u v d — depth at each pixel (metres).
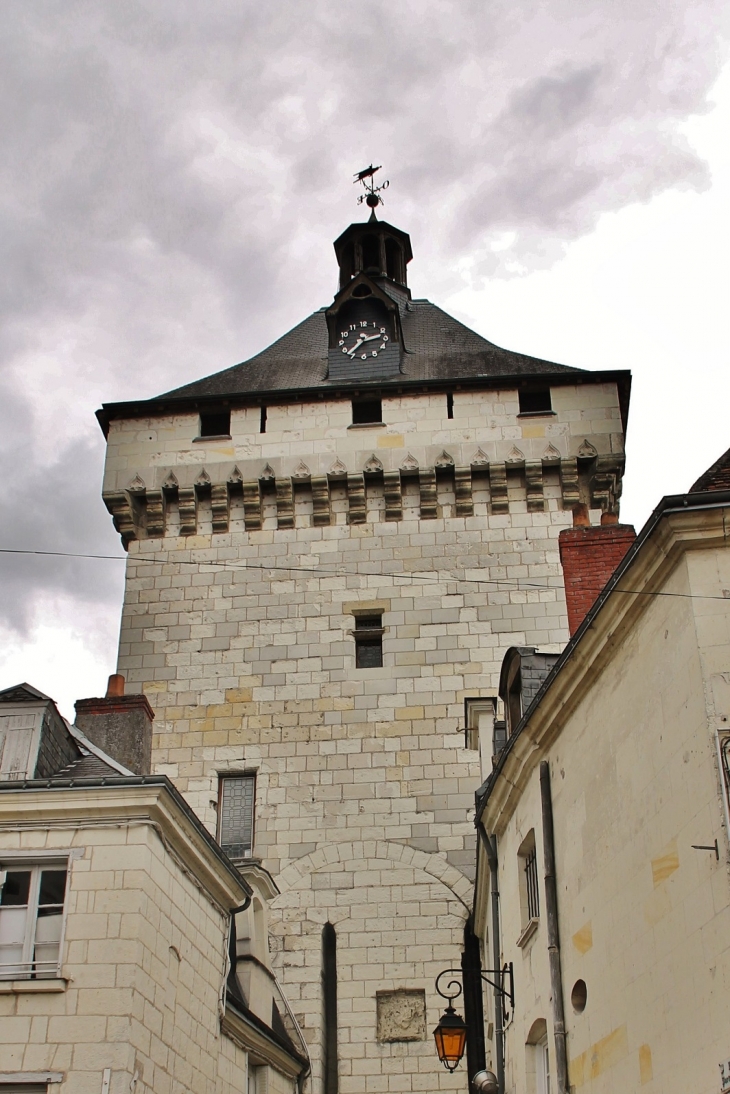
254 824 25.80
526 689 17.25
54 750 16.08
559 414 29.80
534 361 32.44
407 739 26.38
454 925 24.17
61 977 13.02
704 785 9.57
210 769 26.52
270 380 32.75
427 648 27.48
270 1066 19.61
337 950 24.08
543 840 14.01
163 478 29.84
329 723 26.75
